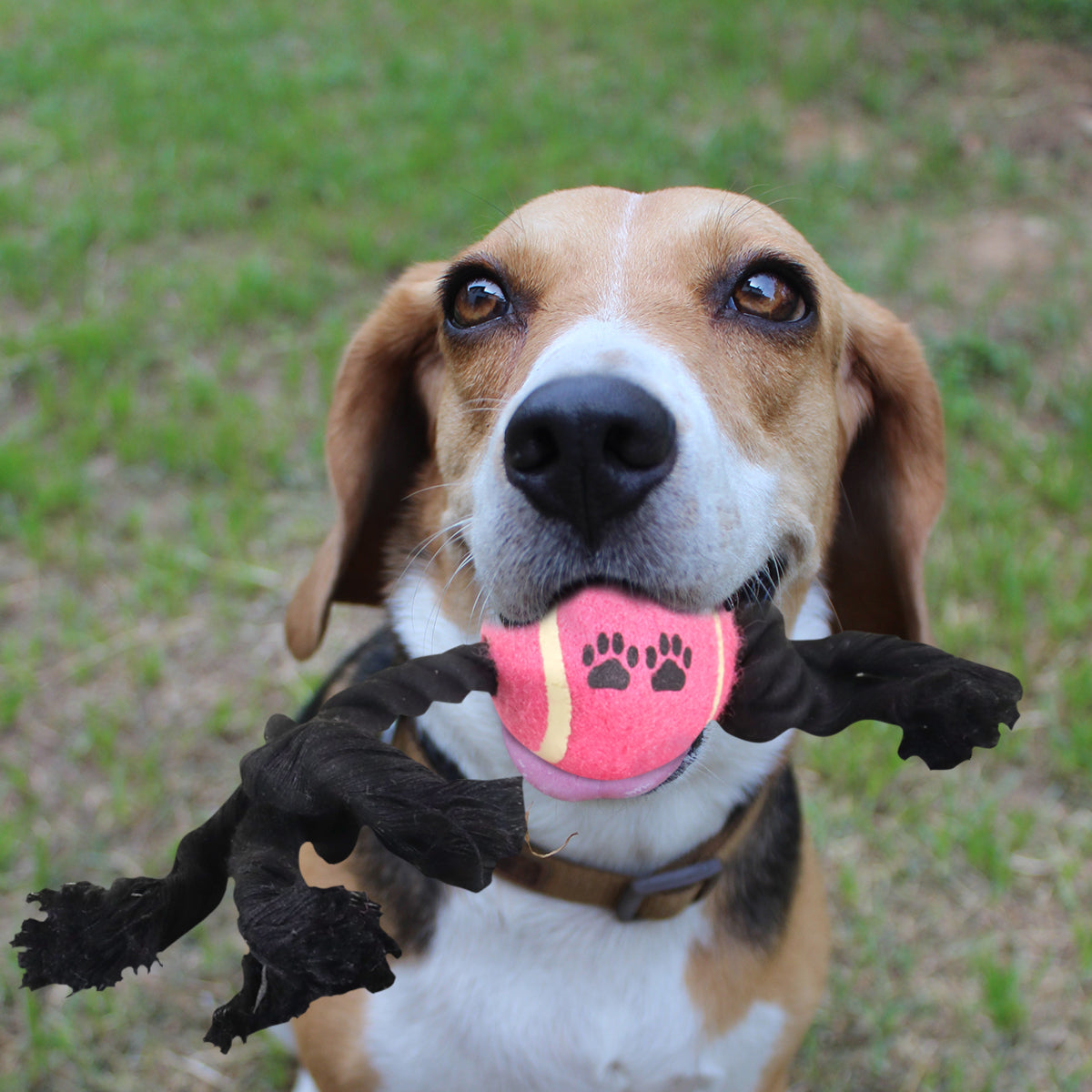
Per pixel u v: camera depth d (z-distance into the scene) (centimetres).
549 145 187
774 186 177
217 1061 77
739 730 54
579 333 56
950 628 104
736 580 55
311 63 228
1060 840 89
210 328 143
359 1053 63
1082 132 193
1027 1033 78
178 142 193
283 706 100
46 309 150
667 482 53
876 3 240
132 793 92
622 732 52
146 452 124
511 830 46
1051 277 157
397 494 71
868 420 69
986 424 127
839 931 84
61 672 101
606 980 63
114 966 47
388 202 172
